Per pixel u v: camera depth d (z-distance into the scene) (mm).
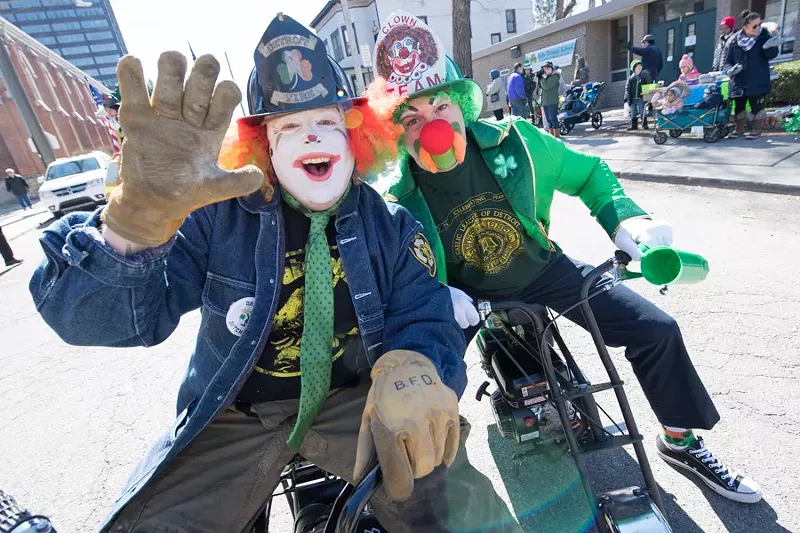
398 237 1394
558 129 11359
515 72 12898
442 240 1941
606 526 1527
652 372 1859
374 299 1325
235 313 1298
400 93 1711
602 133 10445
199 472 1359
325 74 1274
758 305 3189
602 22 15500
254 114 1260
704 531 1862
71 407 3473
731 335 2934
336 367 1418
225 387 1305
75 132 37656
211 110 951
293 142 1266
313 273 1297
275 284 1288
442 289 1389
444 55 1794
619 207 1822
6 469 2867
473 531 1299
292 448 1339
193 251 1284
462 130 1800
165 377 3705
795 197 4902
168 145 924
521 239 1942
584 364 2988
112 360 4145
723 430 2281
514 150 1862
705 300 3346
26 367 4277
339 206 1339
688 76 8430
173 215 969
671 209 5176
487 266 1968
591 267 2041
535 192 1885
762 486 1992
